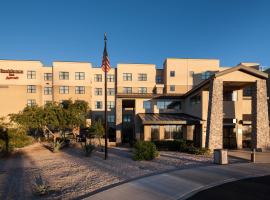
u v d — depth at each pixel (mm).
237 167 17391
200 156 23062
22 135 33562
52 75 62844
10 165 20594
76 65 62781
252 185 12648
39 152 29453
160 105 36750
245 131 32781
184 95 36219
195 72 61062
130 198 10586
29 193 11984
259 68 54094
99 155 24781
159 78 64438
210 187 12258
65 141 38219
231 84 29672
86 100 62219
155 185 12539
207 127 27656
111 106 63469
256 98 28234
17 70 61562
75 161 21547
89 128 44094
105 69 22500
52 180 14508
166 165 18312
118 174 15398
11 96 60812
